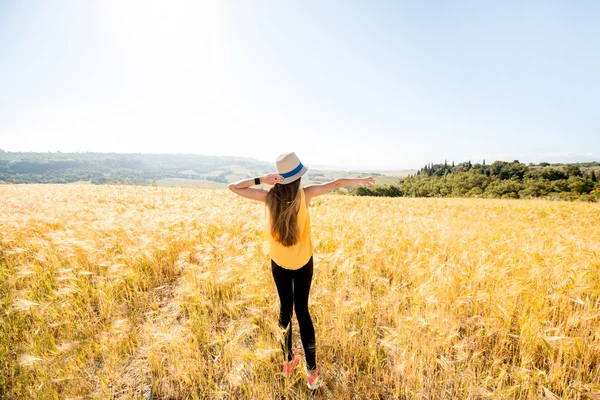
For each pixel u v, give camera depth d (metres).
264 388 2.46
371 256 4.65
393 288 3.70
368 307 3.39
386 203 16.88
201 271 4.37
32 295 3.62
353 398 2.43
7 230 6.02
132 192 17.52
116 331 2.89
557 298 3.22
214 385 2.55
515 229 7.63
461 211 13.26
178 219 6.65
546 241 6.18
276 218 2.28
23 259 4.92
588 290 3.43
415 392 2.42
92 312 3.45
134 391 2.53
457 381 2.49
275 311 3.31
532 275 3.68
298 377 2.55
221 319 3.47
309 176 184.25
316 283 4.09
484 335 3.04
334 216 8.73
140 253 4.64
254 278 3.83
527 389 2.40
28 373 2.59
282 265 2.38
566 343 2.54
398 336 2.73
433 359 2.58
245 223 7.54
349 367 2.70
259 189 2.41
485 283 3.85
